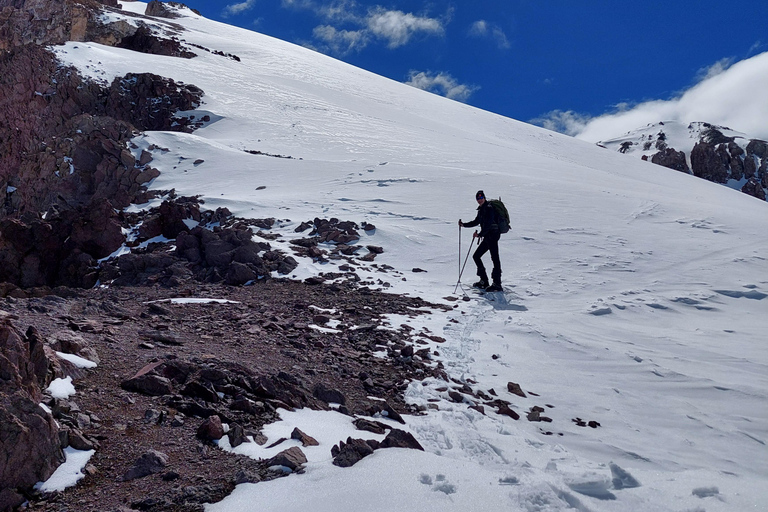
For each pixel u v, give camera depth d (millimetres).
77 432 3840
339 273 12734
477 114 80500
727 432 5750
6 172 37969
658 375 7367
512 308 10766
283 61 77875
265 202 18797
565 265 13422
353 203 18578
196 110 43906
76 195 25734
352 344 7840
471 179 21656
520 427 5688
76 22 67125
